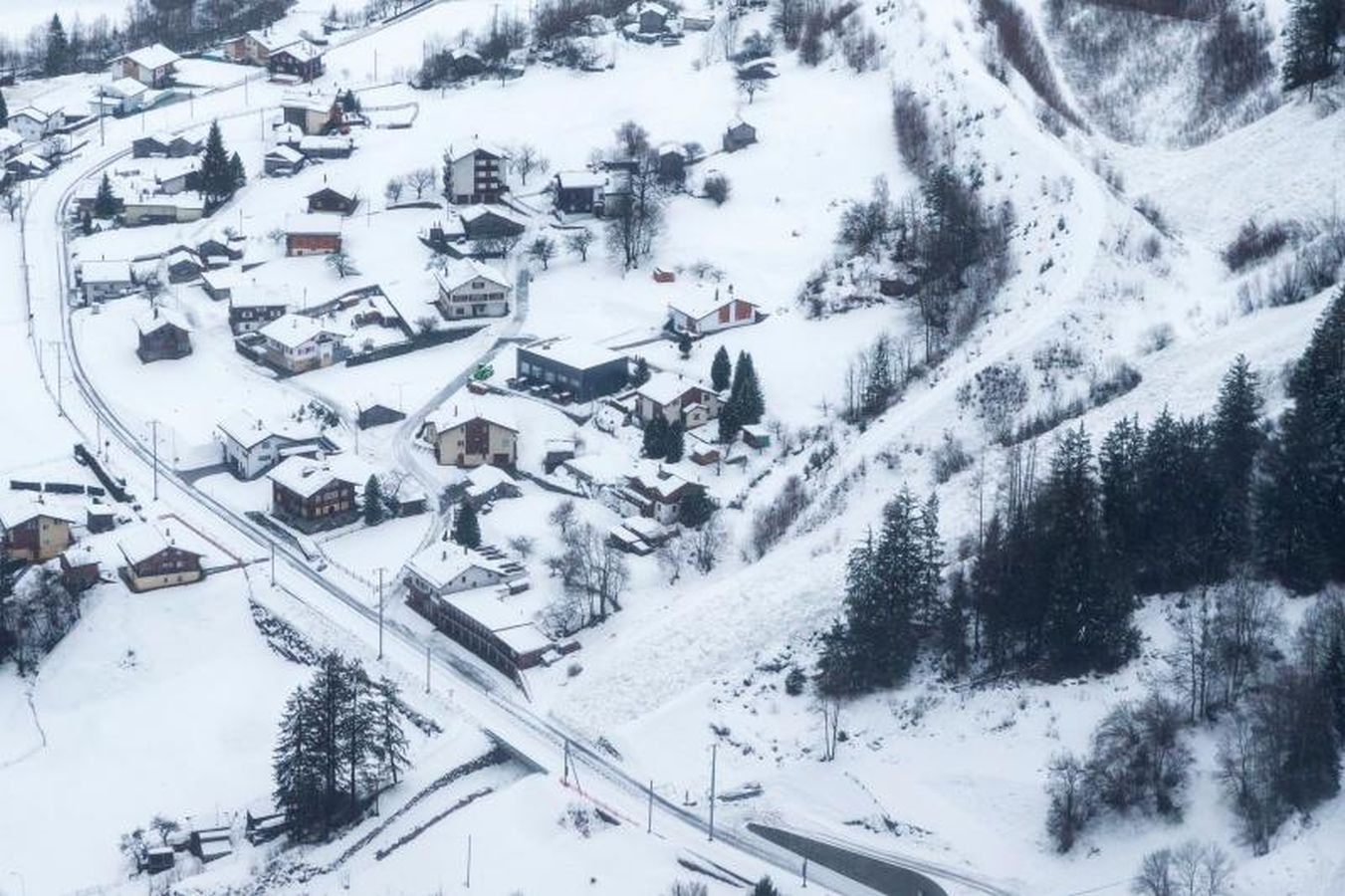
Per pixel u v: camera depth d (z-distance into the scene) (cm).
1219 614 17588
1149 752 16538
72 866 17550
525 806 17525
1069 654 17825
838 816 17162
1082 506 18138
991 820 16775
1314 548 17750
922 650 18512
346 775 17862
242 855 17575
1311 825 15600
